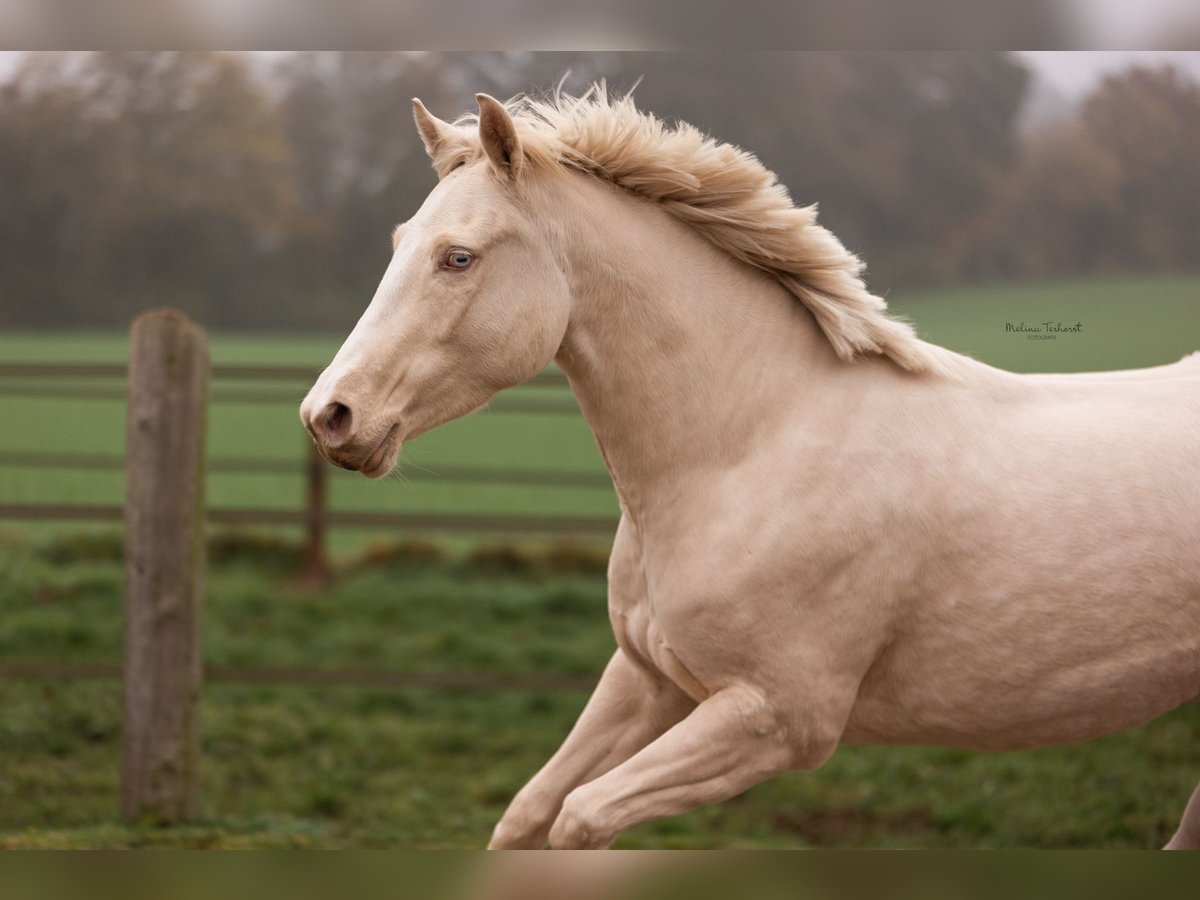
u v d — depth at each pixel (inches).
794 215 184.4
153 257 2375.7
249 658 440.5
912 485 177.9
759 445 180.5
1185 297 1599.4
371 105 2440.9
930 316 1579.7
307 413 162.9
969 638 178.2
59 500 775.1
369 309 170.4
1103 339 1254.9
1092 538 175.9
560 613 505.0
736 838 313.0
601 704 200.5
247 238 2406.5
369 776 350.3
